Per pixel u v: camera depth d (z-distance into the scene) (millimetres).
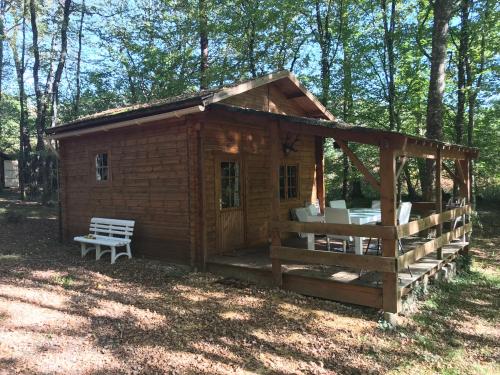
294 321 4992
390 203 4941
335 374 3820
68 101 23062
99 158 9531
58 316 4820
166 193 7875
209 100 6762
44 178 16453
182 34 17859
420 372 3977
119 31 19969
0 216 13391
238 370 3760
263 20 16250
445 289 6859
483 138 14438
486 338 4996
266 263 6867
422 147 6000
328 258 5504
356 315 5238
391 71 14867
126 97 22219
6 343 3986
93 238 8523
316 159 10875
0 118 28703
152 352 4000
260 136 8859
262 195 8930
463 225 8375
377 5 15367
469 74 13438
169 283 6477
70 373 3500
